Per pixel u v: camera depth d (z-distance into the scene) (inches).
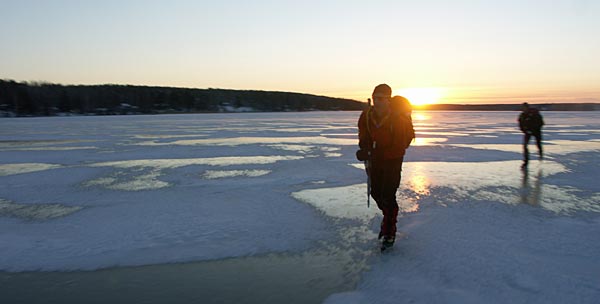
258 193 274.1
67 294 131.8
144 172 380.5
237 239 179.0
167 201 255.4
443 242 165.0
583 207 222.8
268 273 144.3
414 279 132.0
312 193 271.3
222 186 302.7
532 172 346.3
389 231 156.3
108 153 559.5
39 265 154.7
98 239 182.7
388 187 154.3
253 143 701.9
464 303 115.6
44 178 354.9
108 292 132.7
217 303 124.0
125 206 244.2
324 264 149.8
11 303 126.3
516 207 223.0
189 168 401.1
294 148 597.6
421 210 216.8
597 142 655.1
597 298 116.9
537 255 149.9
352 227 191.5
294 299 125.0
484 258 147.3
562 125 1316.4
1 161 484.7
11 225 207.9
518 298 117.6
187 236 184.5
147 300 126.8
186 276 143.6
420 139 752.3
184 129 1282.0
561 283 126.4
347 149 576.4
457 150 533.3
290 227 194.1
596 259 145.9
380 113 150.9
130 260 158.2
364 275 137.6
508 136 834.8
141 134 1021.2
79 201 261.1
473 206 225.3
